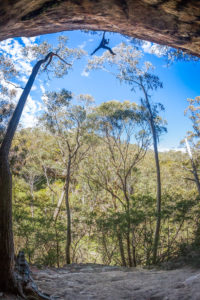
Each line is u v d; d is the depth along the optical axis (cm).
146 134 1151
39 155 1681
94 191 1472
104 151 1490
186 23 428
